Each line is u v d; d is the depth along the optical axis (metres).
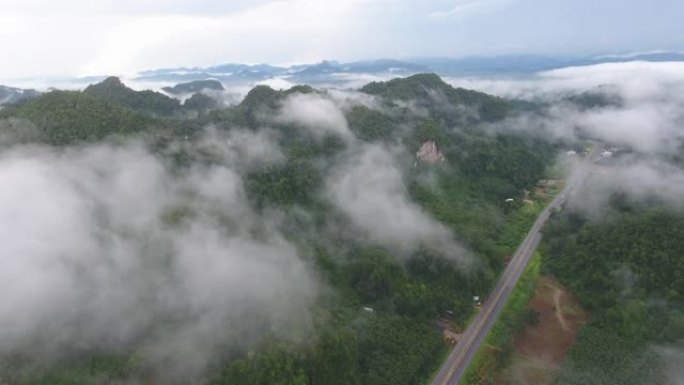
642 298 131.00
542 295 140.25
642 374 110.00
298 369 99.31
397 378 107.69
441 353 118.44
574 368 113.75
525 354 119.44
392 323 123.62
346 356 105.25
